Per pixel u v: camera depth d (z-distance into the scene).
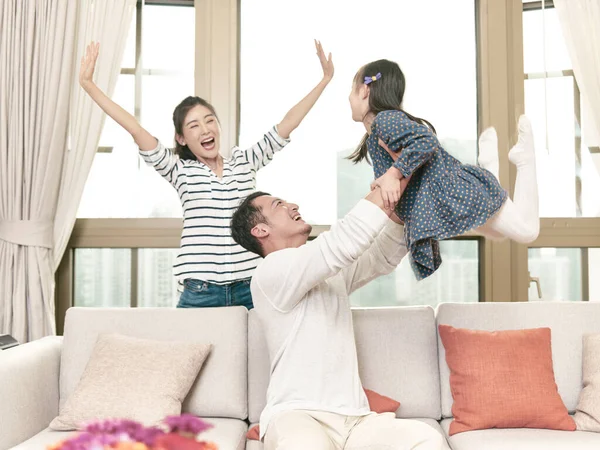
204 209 2.75
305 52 3.52
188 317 2.45
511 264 3.47
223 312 2.46
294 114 2.89
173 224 3.41
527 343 2.28
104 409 2.13
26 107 3.21
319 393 1.81
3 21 3.23
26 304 3.18
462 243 3.53
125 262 3.47
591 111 3.37
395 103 1.88
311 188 3.50
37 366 2.29
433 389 2.37
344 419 1.77
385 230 2.03
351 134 3.51
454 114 3.54
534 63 3.53
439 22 3.54
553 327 2.39
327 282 1.96
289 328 1.86
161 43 3.50
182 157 2.92
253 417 2.37
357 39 3.52
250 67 3.51
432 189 1.74
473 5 3.55
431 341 2.43
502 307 2.45
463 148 3.54
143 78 3.48
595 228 3.45
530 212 1.83
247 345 2.44
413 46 3.54
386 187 1.66
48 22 3.24
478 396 2.20
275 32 3.53
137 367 2.22
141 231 3.41
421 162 1.67
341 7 3.53
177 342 2.33
